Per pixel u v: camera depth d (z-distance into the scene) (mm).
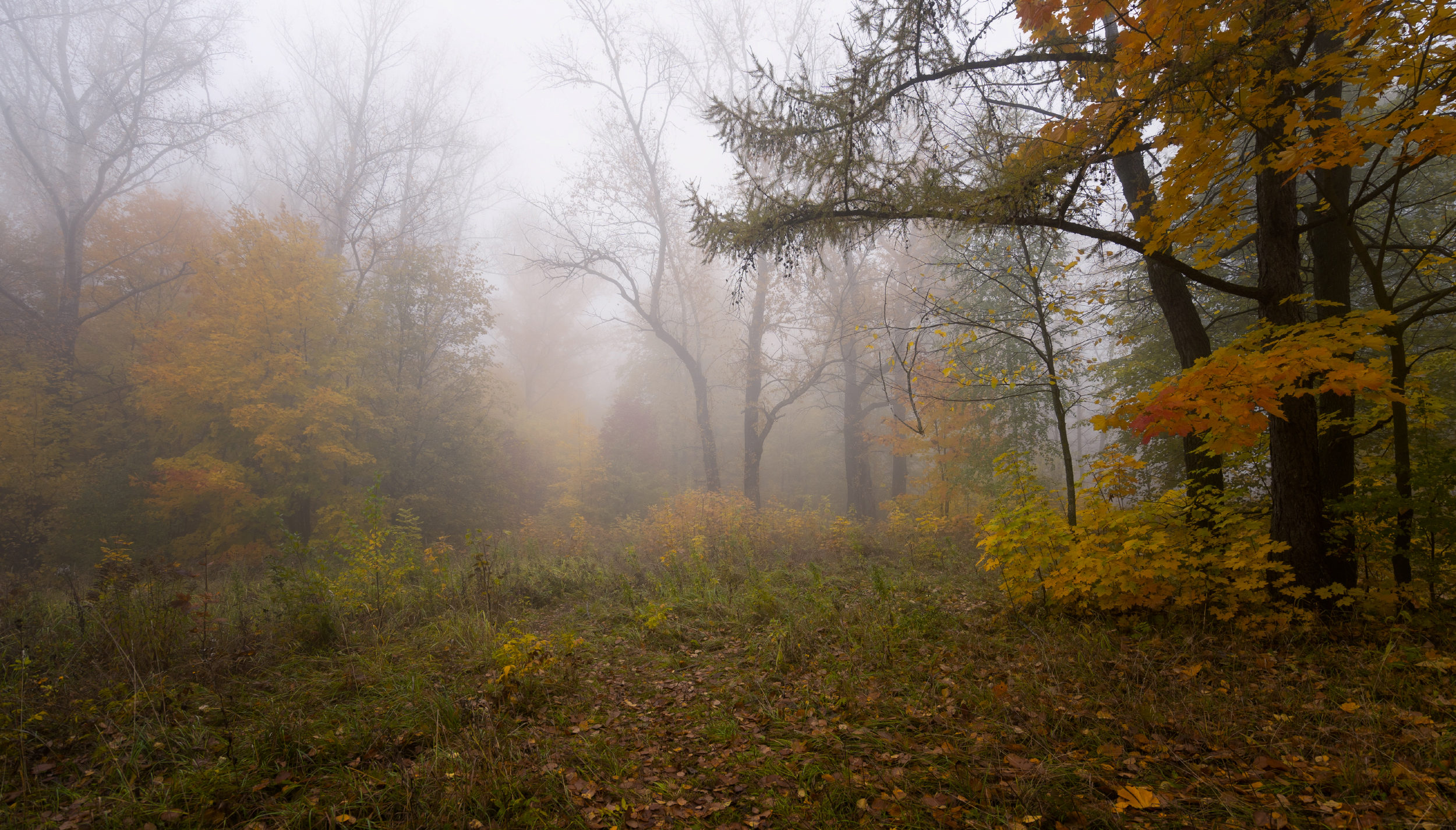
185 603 5441
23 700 3760
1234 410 3666
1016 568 5320
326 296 14859
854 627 5258
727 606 6438
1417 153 3820
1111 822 2445
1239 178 4297
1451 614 4262
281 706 3955
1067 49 5227
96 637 5129
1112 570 4781
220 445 14523
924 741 3264
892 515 13664
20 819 2727
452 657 5133
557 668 4543
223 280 13898
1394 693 3387
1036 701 3572
